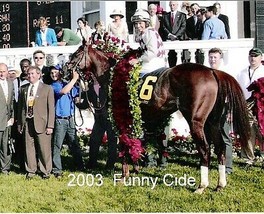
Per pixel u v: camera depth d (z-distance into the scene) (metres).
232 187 8.12
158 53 8.52
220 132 7.93
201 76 7.79
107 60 8.99
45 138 8.81
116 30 11.43
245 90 9.36
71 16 14.21
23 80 9.82
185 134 10.84
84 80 9.20
